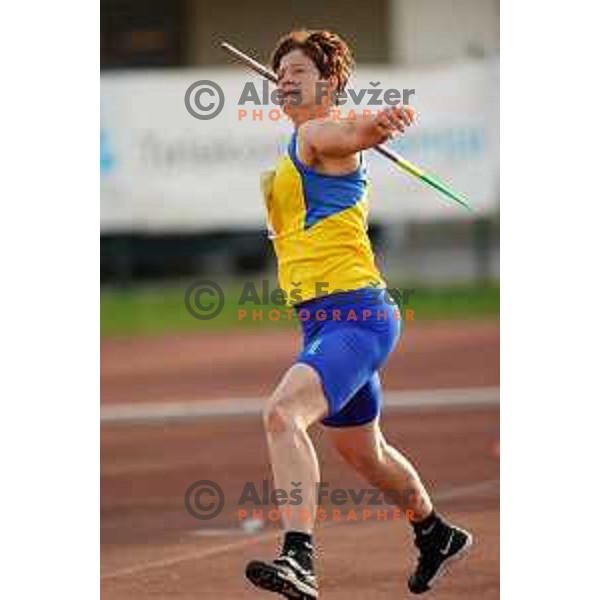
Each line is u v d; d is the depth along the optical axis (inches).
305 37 729.6
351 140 682.2
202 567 829.2
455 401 1270.9
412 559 821.2
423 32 1879.9
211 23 2037.4
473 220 1871.3
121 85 1782.7
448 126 1761.8
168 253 1972.2
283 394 677.9
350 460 737.0
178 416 1267.2
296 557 663.1
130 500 983.0
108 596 778.2
